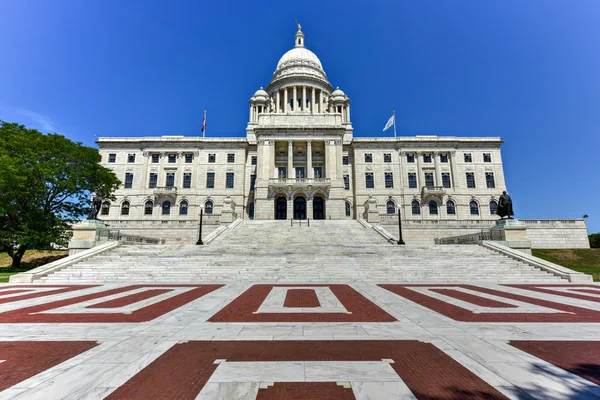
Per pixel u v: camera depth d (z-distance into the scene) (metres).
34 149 29.72
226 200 37.69
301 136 50.44
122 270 17.50
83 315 8.25
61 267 17.77
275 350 5.47
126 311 8.73
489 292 12.16
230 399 3.73
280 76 72.94
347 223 35.91
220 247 24.06
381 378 4.32
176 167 57.34
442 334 6.43
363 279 16.02
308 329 6.82
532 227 39.31
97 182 36.22
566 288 13.43
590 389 4.00
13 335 6.44
